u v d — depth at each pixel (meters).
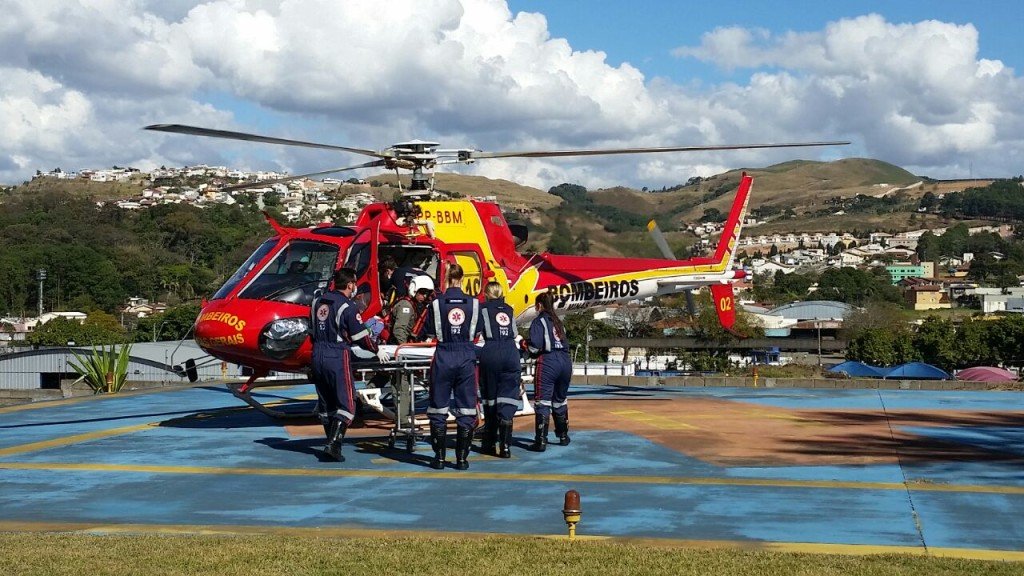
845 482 9.71
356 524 8.13
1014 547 7.25
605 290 17.25
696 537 7.58
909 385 20.09
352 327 11.14
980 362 84.75
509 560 6.66
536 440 11.81
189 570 6.39
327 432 11.45
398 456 11.57
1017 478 9.87
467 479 10.11
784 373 46.25
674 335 79.75
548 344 11.82
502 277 15.38
